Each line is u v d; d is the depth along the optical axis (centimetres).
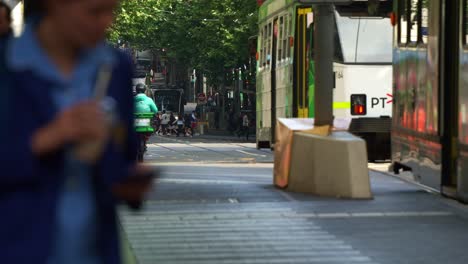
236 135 11400
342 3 2077
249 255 1312
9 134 421
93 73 436
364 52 3588
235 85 10531
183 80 14850
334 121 2153
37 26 436
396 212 1727
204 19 10125
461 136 1817
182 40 10894
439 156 1959
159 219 1653
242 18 9619
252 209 1780
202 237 1465
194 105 13162
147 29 10731
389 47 3597
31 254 425
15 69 427
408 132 2236
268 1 4544
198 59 10681
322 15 2128
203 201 1906
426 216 1678
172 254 1318
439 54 1969
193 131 12306
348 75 3566
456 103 1930
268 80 4512
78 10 429
